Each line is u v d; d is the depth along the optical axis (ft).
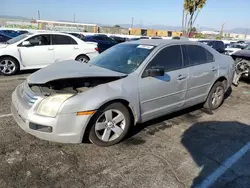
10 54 26.37
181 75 13.71
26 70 30.07
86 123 10.22
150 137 12.51
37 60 28.07
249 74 24.75
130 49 14.01
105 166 9.86
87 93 10.35
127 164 10.07
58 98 9.97
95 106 10.25
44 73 11.26
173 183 9.02
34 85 10.93
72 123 10.00
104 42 55.52
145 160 10.41
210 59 16.11
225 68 16.93
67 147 11.10
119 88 11.05
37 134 10.00
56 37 29.27
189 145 11.85
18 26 118.73
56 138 9.99
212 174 9.63
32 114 9.87
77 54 30.42
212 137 12.82
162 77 12.76
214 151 11.38
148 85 12.10
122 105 11.30
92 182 8.87
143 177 9.29
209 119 15.34
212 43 44.73
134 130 13.23
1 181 8.60
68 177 9.06
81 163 9.97
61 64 13.02
